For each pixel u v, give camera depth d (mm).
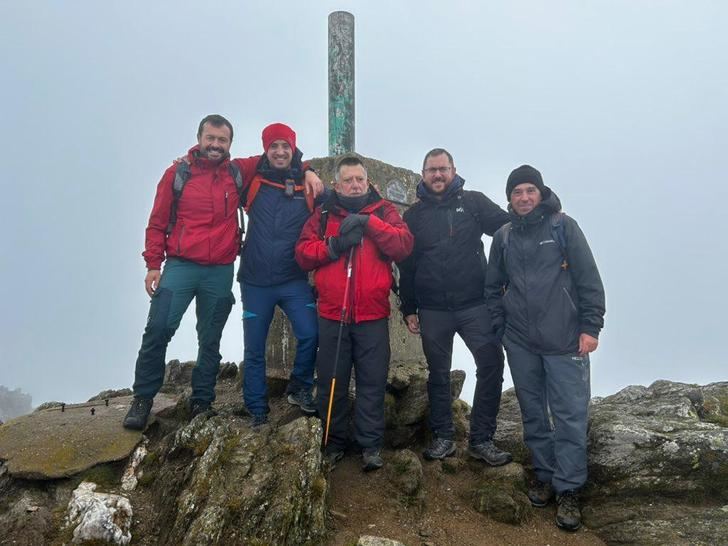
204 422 4402
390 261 4574
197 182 4582
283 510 3580
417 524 4070
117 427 4621
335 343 4441
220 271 4688
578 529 4207
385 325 4555
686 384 5758
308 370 4840
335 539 3754
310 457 3936
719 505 4188
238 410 5051
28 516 3682
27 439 4406
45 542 3510
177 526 3549
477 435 4727
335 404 4461
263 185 4762
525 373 4395
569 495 4227
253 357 4672
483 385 4703
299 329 4715
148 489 4113
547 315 4262
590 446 4559
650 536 3984
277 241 4672
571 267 4277
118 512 3713
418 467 4414
